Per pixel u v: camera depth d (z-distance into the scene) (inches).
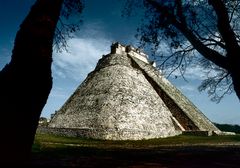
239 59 361.4
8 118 259.1
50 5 304.3
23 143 262.8
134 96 1898.4
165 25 457.4
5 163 242.8
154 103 2016.5
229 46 366.3
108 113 1707.7
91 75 2174.0
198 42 396.5
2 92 267.4
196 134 1882.4
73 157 545.3
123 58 2218.3
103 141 1371.8
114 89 1878.7
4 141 252.8
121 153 698.2
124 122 1662.2
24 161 257.3
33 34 288.4
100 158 539.5
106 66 2113.7
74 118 1823.3
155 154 678.5
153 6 430.9
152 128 1777.8
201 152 776.9
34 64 280.7
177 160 557.3
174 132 1850.4
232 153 757.3
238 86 360.5
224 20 371.9
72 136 1547.7
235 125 3216.0
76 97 2042.3
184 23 410.3
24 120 266.5
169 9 422.6
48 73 289.9
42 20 294.8
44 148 792.9
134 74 2116.1
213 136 1825.8
